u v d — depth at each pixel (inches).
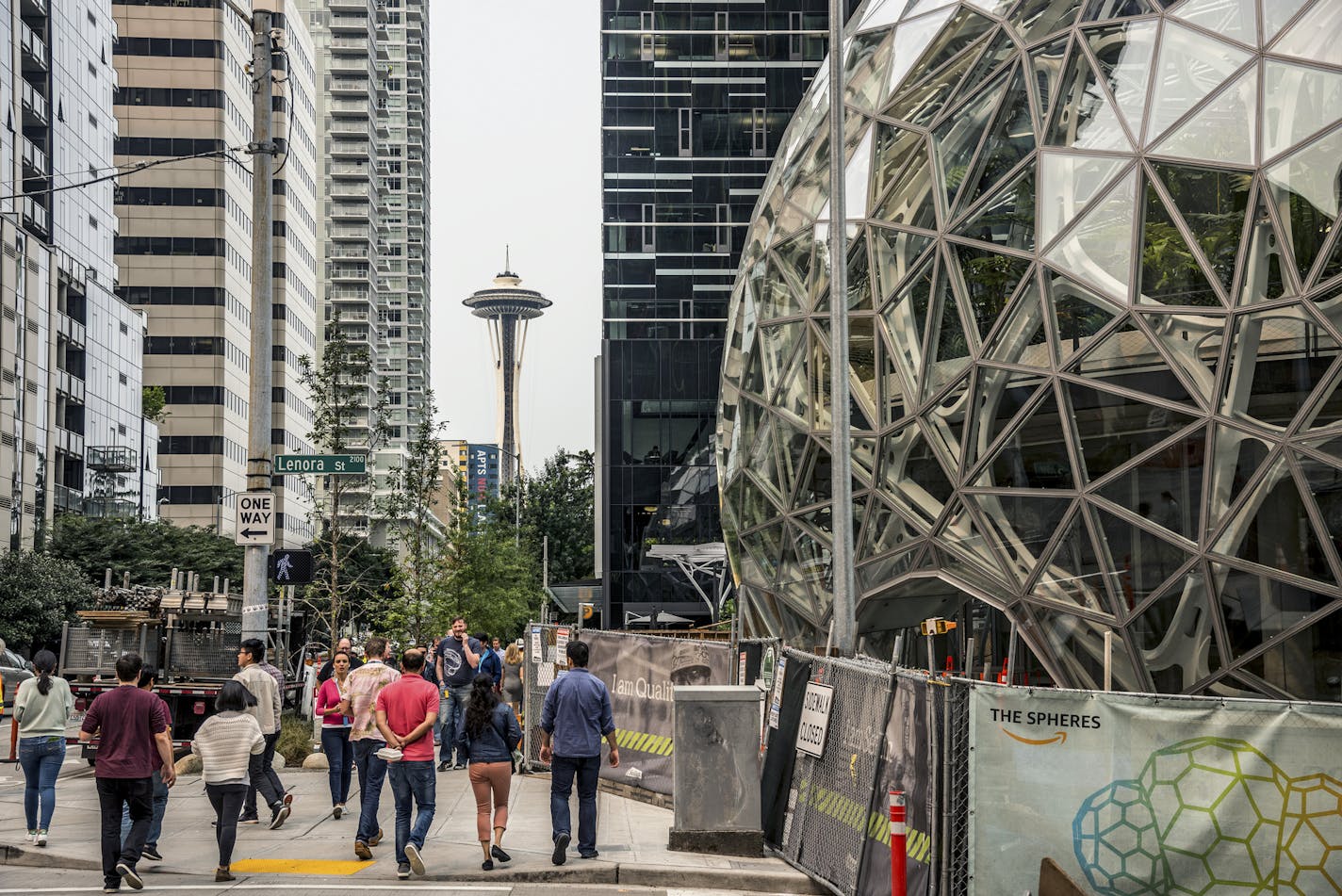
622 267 2711.6
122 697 417.4
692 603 2425.0
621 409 2476.6
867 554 755.4
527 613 2295.8
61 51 2659.9
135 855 409.1
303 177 4778.5
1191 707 338.3
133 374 3083.2
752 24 2748.5
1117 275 631.2
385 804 616.7
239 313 4313.5
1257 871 330.0
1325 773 328.5
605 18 2746.1
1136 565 612.7
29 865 466.0
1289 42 603.2
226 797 427.8
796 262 855.7
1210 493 589.0
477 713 448.1
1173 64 641.6
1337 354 561.3
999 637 745.6
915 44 804.0
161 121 4133.9
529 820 565.0
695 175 2728.8
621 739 681.6
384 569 1900.8
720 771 481.4
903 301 745.0
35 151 2517.2
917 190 753.0
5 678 1243.8
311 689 955.3
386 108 7431.1
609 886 428.8
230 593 864.9
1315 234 574.6
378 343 6422.2
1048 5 716.0
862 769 414.9
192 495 4028.1
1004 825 346.3
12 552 1993.1
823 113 884.0
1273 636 569.3
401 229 7578.7
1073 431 637.9
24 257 2313.0
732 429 936.9
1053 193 667.4
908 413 727.1
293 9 4626.0
